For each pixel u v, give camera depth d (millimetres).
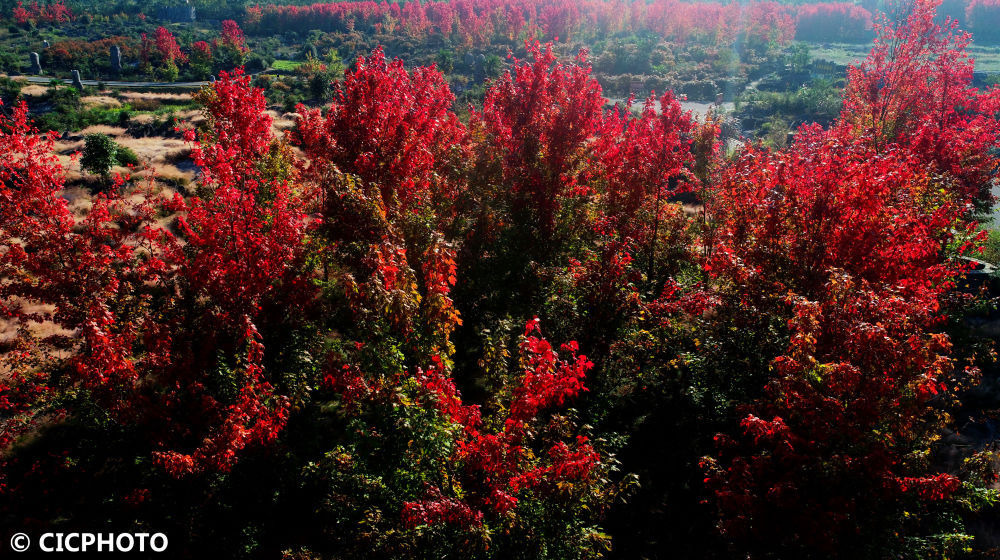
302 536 10508
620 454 13000
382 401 9016
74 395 11375
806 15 136500
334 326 14102
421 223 13180
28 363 12477
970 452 12734
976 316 17578
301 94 57719
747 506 8828
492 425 8938
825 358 9492
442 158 18422
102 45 91125
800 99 67938
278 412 9930
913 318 9305
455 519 7535
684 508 11938
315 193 15633
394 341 9828
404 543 8141
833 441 8992
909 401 8742
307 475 10742
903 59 25875
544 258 16938
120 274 13508
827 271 10438
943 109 23891
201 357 11445
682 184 18031
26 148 12219
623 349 13203
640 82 86312
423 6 133250
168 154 30844
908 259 11133
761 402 9711
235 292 11820
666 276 17188
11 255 11852
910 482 8273
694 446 13000
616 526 11562
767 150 18188
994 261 21375
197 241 12164
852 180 11375
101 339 9273
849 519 8555
